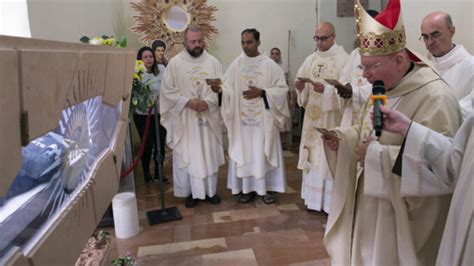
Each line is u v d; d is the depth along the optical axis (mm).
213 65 3498
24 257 584
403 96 1368
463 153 1116
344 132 1571
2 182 492
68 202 815
